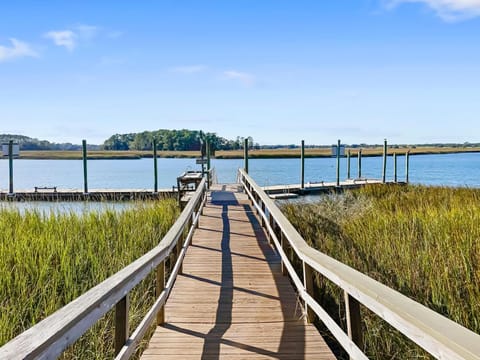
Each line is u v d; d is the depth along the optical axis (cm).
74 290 458
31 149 10731
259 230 864
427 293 409
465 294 392
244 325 381
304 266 368
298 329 371
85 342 356
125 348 241
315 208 980
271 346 334
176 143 10062
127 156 8025
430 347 140
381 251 542
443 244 514
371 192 1391
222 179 3112
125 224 775
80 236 672
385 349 350
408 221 684
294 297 460
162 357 316
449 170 4156
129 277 245
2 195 1898
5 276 468
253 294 471
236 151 9281
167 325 383
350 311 243
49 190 2131
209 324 384
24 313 412
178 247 557
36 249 561
